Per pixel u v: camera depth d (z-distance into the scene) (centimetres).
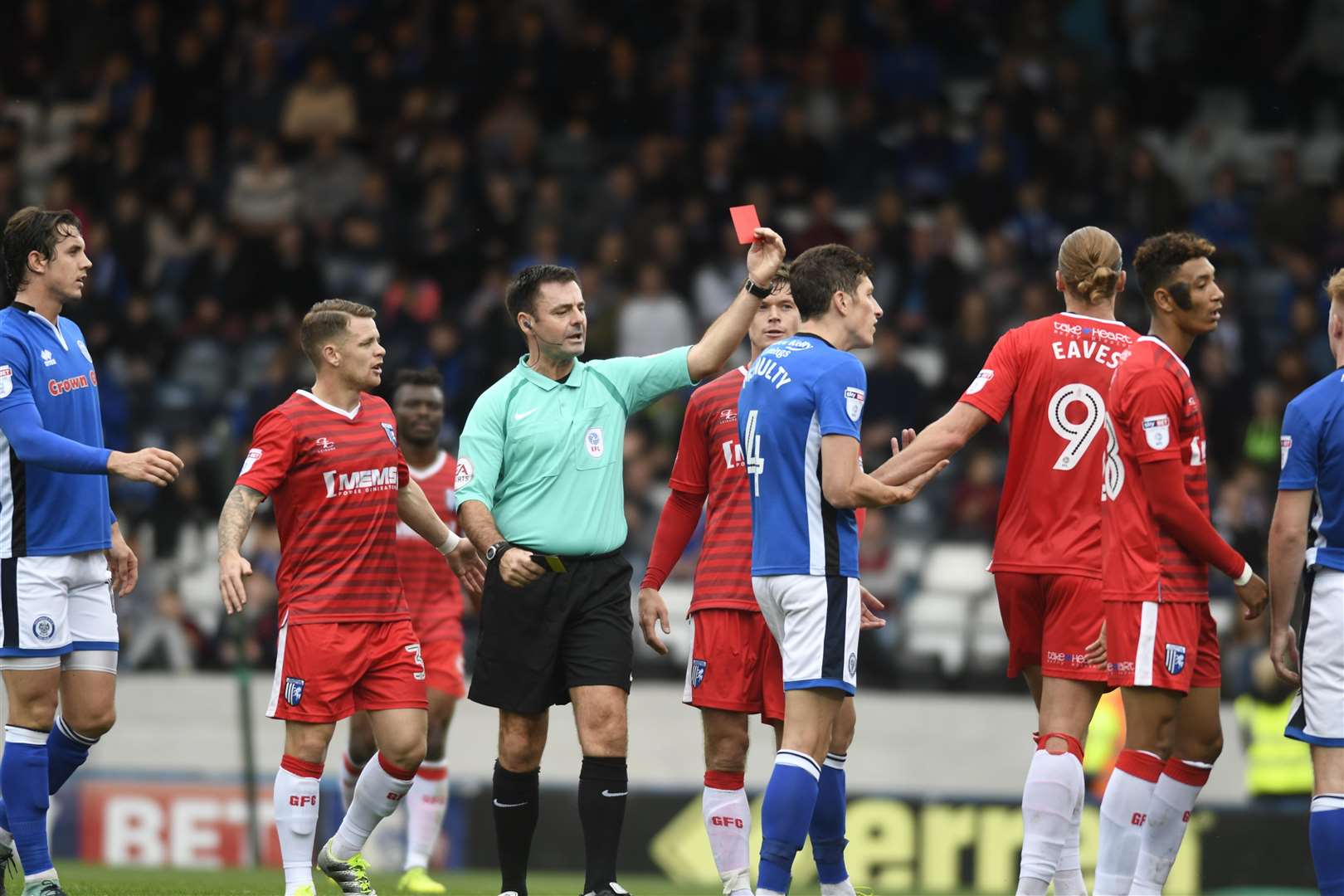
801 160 6362
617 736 2205
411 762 2297
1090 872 4078
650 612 2469
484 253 6069
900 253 5975
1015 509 2189
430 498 3053
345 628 2256
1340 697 2059
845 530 2052
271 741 4738
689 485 2456
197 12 7131
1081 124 6638
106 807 4416
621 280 6012
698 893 3431
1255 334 5806
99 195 6494
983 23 7275
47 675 2172
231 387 5831
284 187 6450
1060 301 5812
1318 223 6331
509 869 2275
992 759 4581
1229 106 7244
